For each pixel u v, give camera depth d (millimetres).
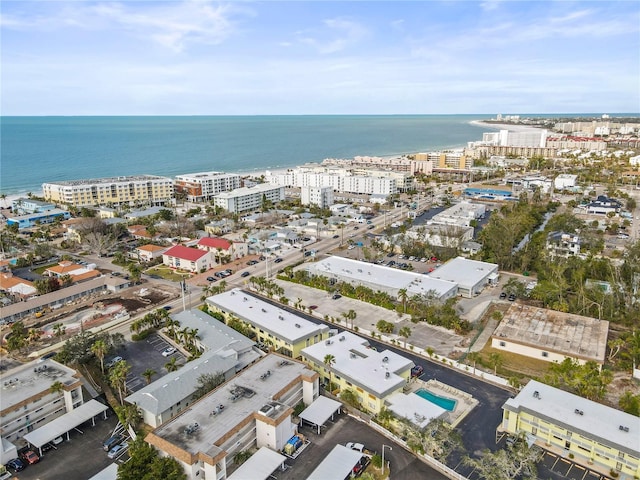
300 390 87875
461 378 97312
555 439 75812
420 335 116562
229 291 137250
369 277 149375
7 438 78000
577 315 119688
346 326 122875
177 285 156000
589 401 79750
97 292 149375
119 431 80938
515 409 77750
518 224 187625
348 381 89000
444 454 73875
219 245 184750
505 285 143750
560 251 168625
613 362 102938
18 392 83250
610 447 69438
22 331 116750
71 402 85500
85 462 73812
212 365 93812
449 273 151375
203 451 67188
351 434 79938
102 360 99875
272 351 101625
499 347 109188
